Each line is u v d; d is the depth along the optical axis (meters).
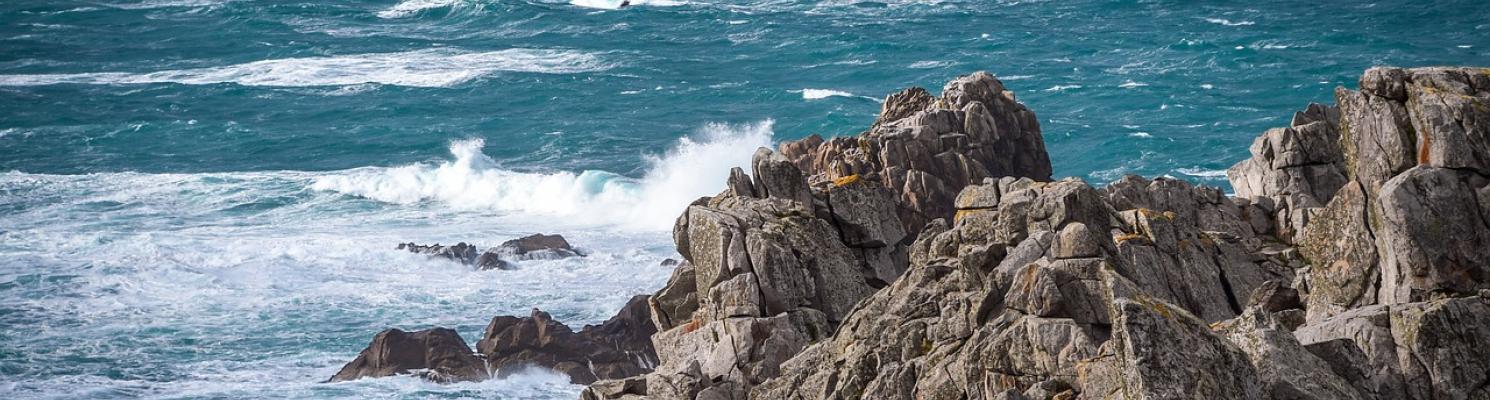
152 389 65.56
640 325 68.69
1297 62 194.75
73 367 68.81
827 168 71.56
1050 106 165.75
